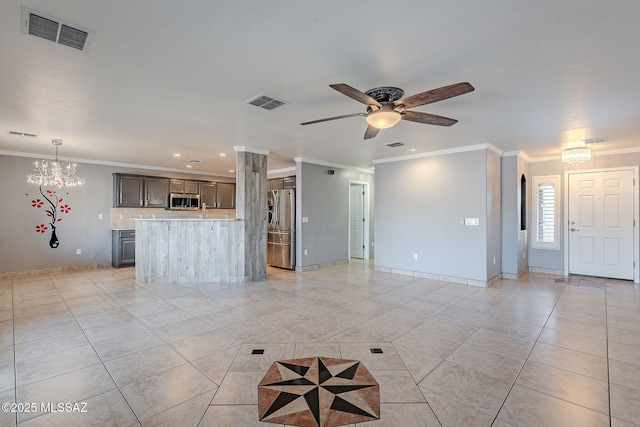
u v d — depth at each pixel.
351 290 4.94
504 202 5.78
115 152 5.87
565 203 6.07
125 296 4.56
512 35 2.01
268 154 6.07
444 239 5.58
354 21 1.88
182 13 1.79
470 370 2.46
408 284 5.34
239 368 2.48
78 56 2.28
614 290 4.92
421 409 1.98
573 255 6.04
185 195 7.93
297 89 2.87
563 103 3.18
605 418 1.89
